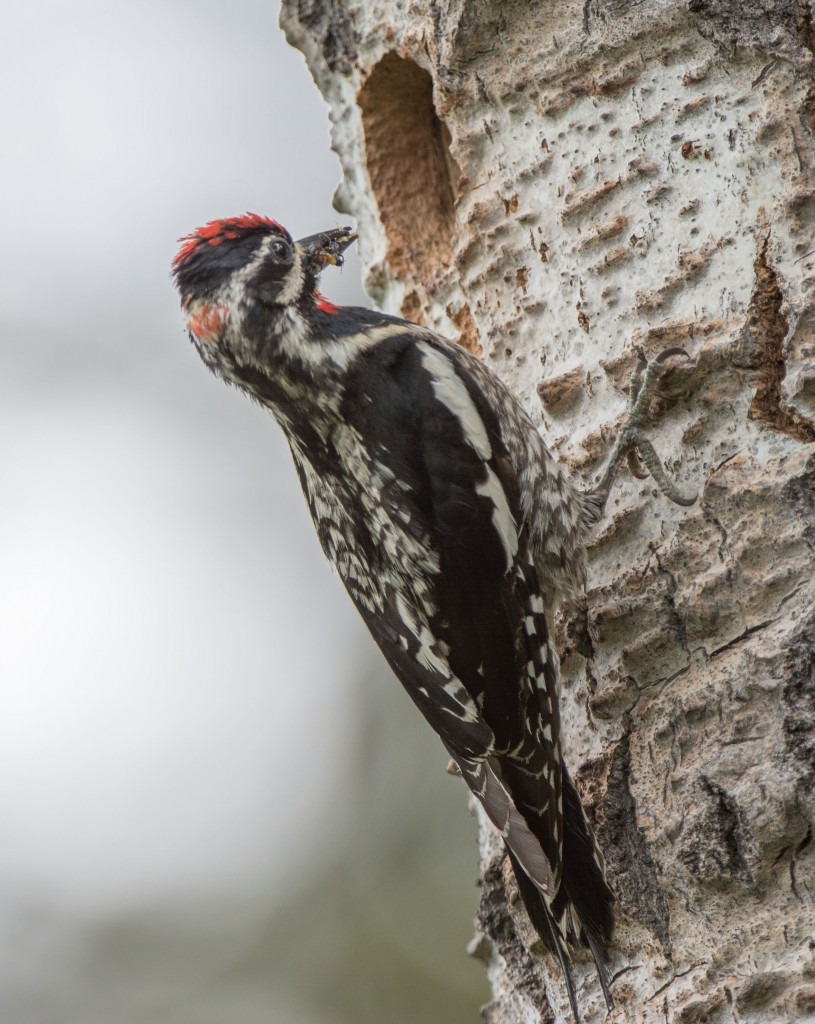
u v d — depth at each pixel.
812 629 6.77
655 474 7.58
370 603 8.42
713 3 7.80
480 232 8.84
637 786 7.17
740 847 6.65
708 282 7.66
